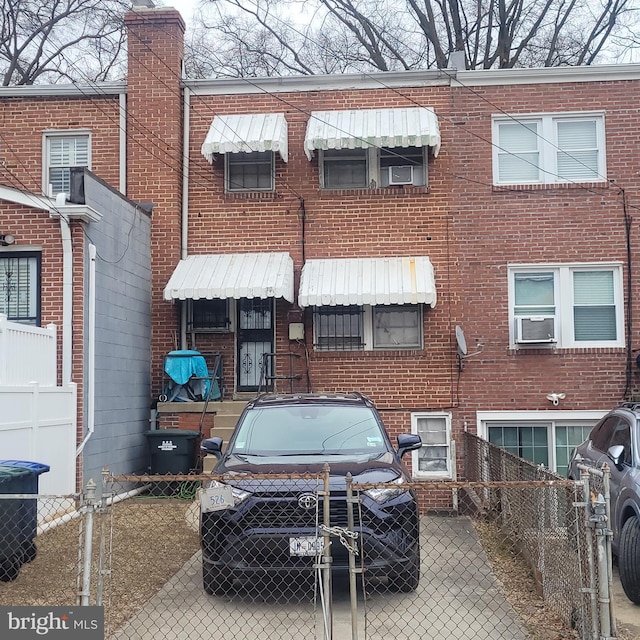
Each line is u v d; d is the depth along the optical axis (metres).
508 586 7.46
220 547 6.77
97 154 14.52
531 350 13.77
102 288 11.97
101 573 5.54
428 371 13.78
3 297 11.39
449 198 14.16
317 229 14.24
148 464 13.68
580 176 14.08
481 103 14.27
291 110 14.51
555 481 5.96
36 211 11.38
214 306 14.14
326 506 5.55
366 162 14.38
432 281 13.43
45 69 27.72
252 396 13.95
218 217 14.36
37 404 9.92
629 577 7.12
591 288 13.95
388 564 6.74
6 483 7.21
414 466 13.66
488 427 13.81
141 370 13.57
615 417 8.98
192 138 14.56
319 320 14.05
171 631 6.20
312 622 6.40
